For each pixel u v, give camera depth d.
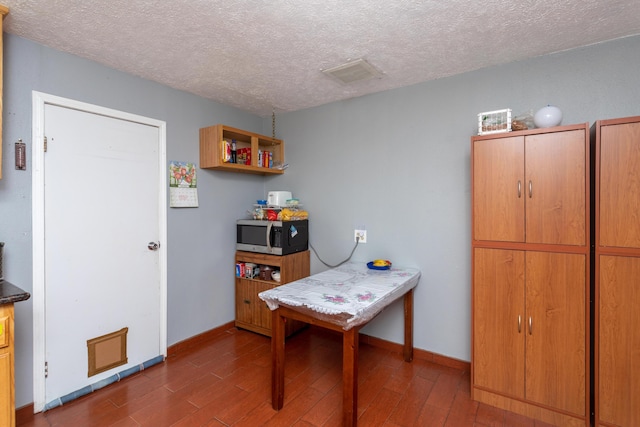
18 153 1.82
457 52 2.06
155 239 2.53
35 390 1.88
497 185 1.94
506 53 2.08
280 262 2.89
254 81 2.54
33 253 1.88
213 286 3.01
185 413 1.89
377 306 1.80
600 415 1.67
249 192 3.41
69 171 2.04
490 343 1.97
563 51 2.05
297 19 1.67
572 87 2.03
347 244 2.99
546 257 1.81
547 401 1.81
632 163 1.60
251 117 3.41
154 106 2.51
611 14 1.63
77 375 2.07
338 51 2.03
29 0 1.49
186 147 2.76
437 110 2.50
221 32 1.80
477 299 2.01
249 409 1.92
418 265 2.60
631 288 1.61
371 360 2.55
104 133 2.22
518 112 2.19
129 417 1.85
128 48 1.98
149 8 1.57
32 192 1.88
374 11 1.60
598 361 1.67
